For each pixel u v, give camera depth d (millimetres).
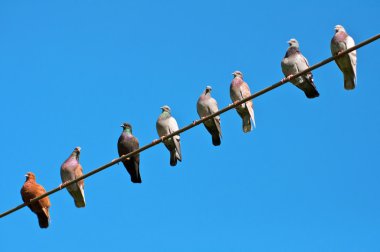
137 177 16016
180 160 16141
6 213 13312
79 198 15305
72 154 15516
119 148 16031
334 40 14492
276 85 11773
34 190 15055
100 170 12844
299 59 14961
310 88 14945
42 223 15203
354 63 13773
